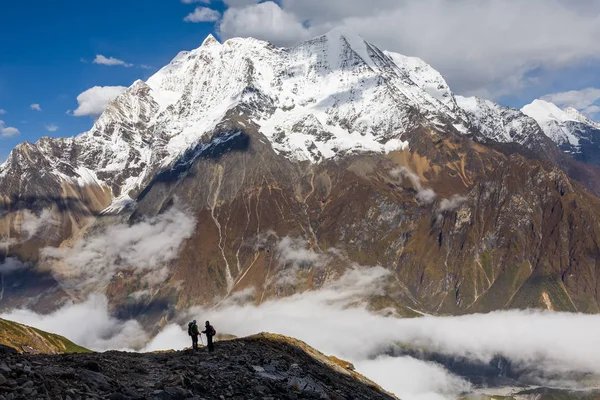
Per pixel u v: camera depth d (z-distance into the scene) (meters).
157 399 32.03
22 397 26.56
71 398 28.23
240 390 37.53
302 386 43.12
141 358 44.69
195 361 44.78
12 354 36.59
